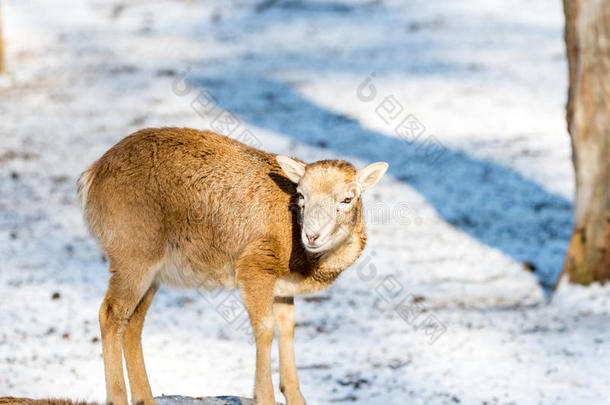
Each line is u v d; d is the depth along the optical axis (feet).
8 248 111.55
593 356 77.10
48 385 71.26
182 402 56.44
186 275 56.03
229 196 53.98
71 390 70.13
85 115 168.76
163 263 54.60
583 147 94.68
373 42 224.33
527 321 89.61
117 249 53.62
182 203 54.08
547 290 100.73
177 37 228.63
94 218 55.42
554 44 218.79
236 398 58.49
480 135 158.20
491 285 102.78
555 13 249.75
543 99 176.45
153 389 70.95
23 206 127.13
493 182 138.92
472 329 87.61
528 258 111.24
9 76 193.98
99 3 257.55
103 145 152.15
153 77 193.06
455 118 166.30
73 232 118.62
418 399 69.97
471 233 120.67
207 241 54.75
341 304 96.73
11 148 150.71
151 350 81.15
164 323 89.71
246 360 79.25
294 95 179.93
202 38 228.22
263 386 52.19
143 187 53.57
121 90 184.03
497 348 81.41
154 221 53.57
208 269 55.88
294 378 54.39
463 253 113.60
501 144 154.10
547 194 133.90
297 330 88.43
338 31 235.40
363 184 53.26
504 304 96.58
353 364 78.28
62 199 130.52
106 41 222.69
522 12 252.42
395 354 80.79
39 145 152.66
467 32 232.94
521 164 145.18
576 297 94.63
